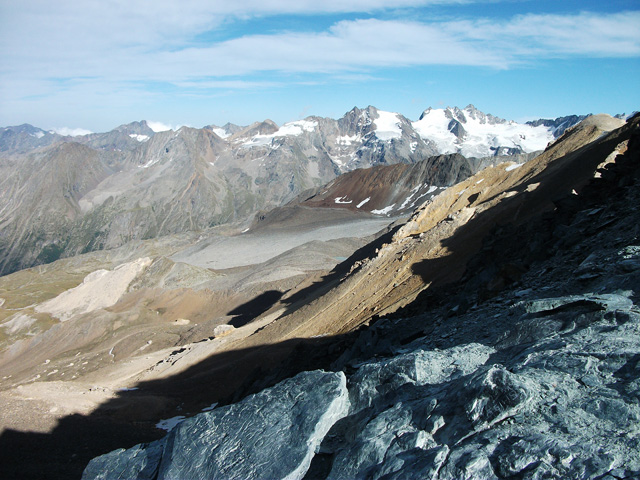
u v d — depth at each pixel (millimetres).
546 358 11133
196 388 54719
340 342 36594
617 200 25219
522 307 16688
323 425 10781
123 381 68250
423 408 10164
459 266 42469
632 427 8477
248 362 55625
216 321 103562
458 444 9039
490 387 9672
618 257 17672
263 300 129250
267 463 10359
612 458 7906
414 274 47281
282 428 11031
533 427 8906
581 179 45469
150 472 11977
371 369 12062
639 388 9195
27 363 117750
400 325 25859
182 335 101938
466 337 17203
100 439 41594
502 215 48062
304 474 10055
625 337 11172
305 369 35500
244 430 11273
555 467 8047
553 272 21156
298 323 58969
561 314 13328
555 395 9609
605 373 10086
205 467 10789
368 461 9477
